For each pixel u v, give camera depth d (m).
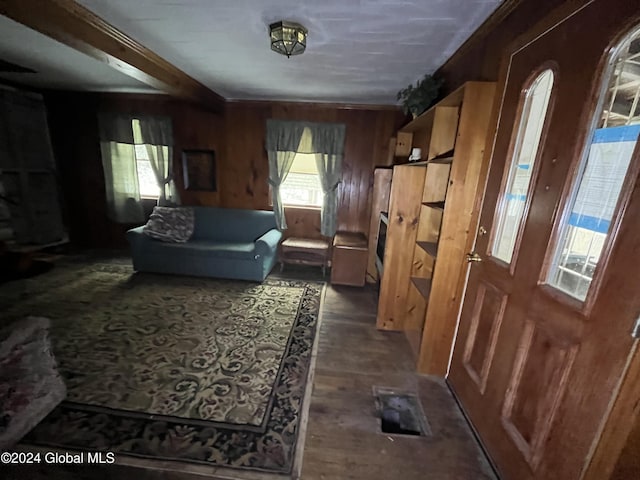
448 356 1.88
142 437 1.38
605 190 0.90
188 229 3.59
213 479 1.22
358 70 2.45
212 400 1.63
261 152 3.85
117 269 3.50
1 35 2.12
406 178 2.20
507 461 1.20
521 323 1.20
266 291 3.09
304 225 3.99
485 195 1.55
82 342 2.10
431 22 1.60
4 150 3.58
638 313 0.74
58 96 3.87
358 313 2.74
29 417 1.37
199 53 2.21
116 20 1.73
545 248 1.09
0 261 3.21
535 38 1.20
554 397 1.00
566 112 1.03
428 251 1.96
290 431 1.46
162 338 2.19
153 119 3.79
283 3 1.49
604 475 0.82
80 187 4.19
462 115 1.54
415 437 1.46
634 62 0.83
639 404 0.75
